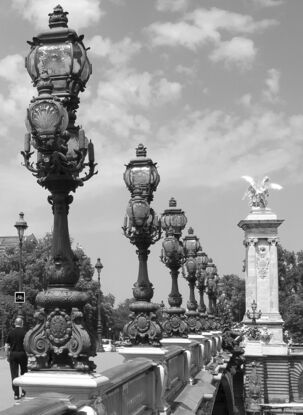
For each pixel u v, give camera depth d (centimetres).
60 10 905
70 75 873
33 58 880
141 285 1345
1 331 7950
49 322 786
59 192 823
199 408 1645
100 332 4597
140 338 1305
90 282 6769
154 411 1230
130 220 1365
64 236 820
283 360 9294
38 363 786
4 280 8825
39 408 645
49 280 806
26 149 847
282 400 9156
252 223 9719
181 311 1894
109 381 853
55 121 808
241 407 3884
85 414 743
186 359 1812
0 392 1472
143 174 1386
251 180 9881
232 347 3847
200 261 3206
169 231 1934
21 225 3491
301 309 12769
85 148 843
